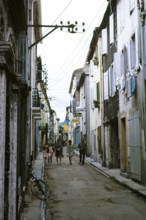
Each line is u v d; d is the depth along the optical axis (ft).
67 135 299.58
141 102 48.26
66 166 84.79
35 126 109.81
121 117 62.13
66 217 30.89
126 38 57.11
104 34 76.33
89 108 123.24
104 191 45.39
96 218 30.35
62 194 43.29
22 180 34.78
